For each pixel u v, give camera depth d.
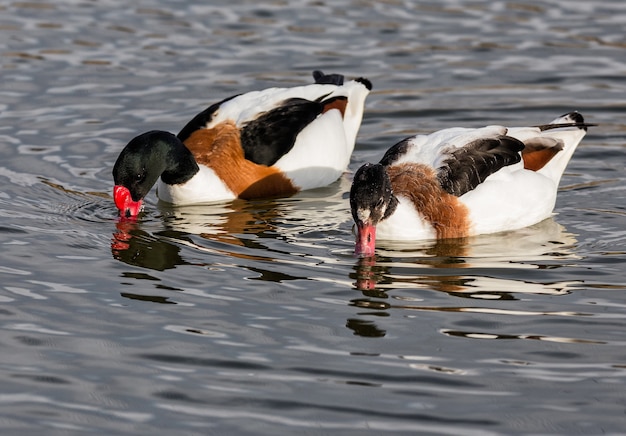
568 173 15.24
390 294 11.57
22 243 13.01
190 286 11.81
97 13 20.62
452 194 12.98
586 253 12.63
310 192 15.21
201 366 10.10
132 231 13.58
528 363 10.09
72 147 15.95
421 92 17.62
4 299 11.44
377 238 13.14
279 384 9.77
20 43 19.22
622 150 15.84
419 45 19.23
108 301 11.44
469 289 11.68
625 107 17.02
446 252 12.73
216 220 14.06
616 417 9.22
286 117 15.05
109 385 9.79
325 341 10.54
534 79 17.97
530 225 13.45
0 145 15.92
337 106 15.63
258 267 12.31
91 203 14.41
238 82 17.97
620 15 20.31
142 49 19.12
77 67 18.42
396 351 10.34
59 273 12.16
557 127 13.78
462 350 10.34
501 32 19.70
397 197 13.02
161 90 17.72
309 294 11.57
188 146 15.05
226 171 14.77
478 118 16.83
